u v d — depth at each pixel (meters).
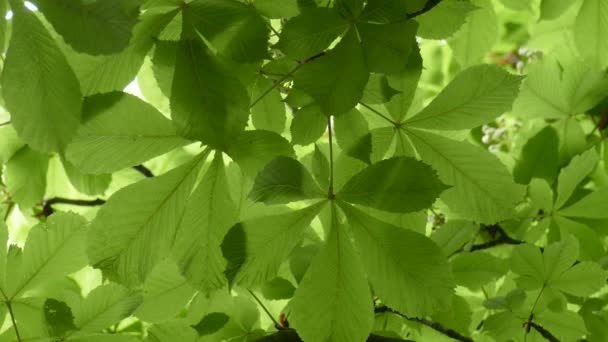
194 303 1.73
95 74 1.50
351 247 1.52
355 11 1.48
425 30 1.61
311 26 1.48
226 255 1.50
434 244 1.51
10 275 1.66
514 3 1.82
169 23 1.51
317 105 1.52
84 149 1.51
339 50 1.48
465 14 1.60
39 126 1.39
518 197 1.57
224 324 1.70
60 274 1.69
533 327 1.81
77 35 1.37
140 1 1.38
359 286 1.51
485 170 1.58
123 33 1.37
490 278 1.82
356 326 1.50
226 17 1.48
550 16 1.80
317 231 1.85
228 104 1.45
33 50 1.38
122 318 1.68
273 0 1.53
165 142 1.53
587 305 1.88
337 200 1.53
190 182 1.54
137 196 1.53
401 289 1.51
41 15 1.46
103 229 1.51
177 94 1.45
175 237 1.54
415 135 1.60
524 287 1.81
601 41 1.76
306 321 1.50
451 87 1.58
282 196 1.50
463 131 1.75
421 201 1.50
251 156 1.53
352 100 1.47
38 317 1.67
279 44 1.49
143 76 1.76
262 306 1.77
